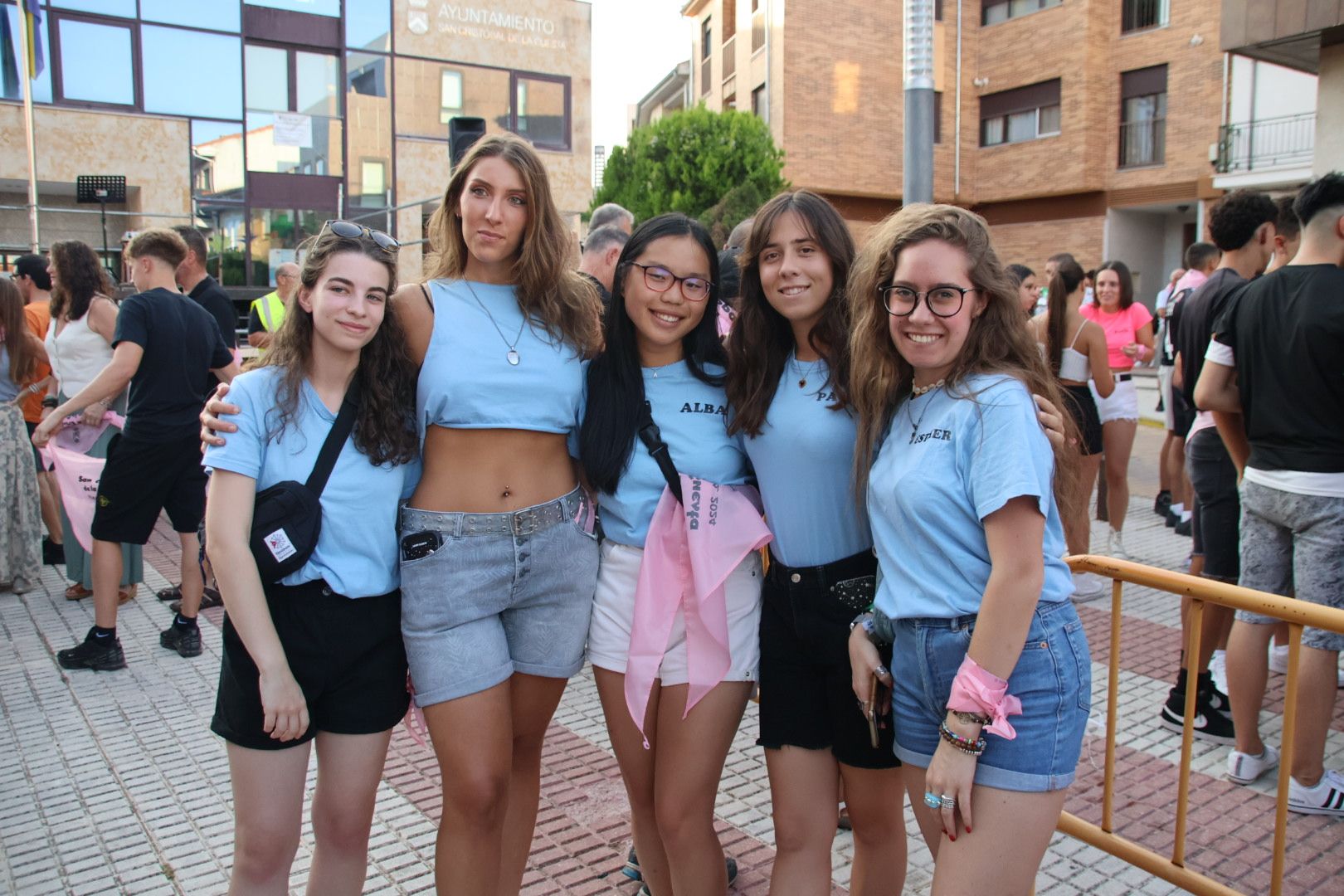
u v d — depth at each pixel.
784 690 2.40
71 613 5.69
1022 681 1.89
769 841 3.18
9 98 14.88
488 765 2.33
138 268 4.80
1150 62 20.48
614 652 2.49
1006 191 22.97
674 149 18.75
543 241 2.41
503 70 18.09
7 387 5.95
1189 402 4.14
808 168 21.55
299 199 16.88
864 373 2.18
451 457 2.38
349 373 2.29
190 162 16.00
